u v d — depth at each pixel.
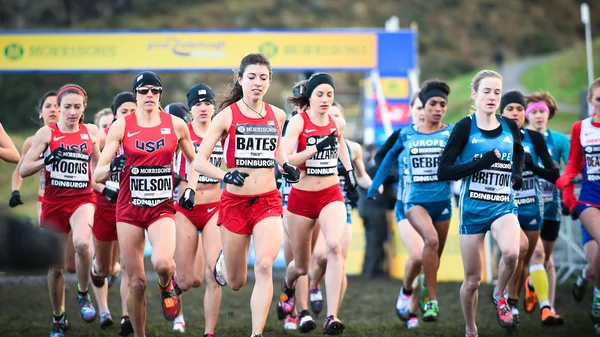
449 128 26.16
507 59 196.88
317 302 26.11
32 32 58.62
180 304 25.94
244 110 20.12
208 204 23.45
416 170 25.75
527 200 25.23
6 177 94.31
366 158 45.16
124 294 23.94
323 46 59.22
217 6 184.75
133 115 20.44
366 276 42.75
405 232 26.59
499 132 21.05
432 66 187.00
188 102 25.39
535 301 27.84
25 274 7.76
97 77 142.62
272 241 19.61
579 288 29.06
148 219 20.17
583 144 24.30
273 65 59.28
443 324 27.00
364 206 42.22
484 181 20.89
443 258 41.62
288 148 22.56
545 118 28.02
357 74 172.62
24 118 128.25
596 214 23.89
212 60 58.84
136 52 58.78
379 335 24.33
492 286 38.59
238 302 33.69
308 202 22.53
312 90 22.83
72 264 25.47
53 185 23.80
